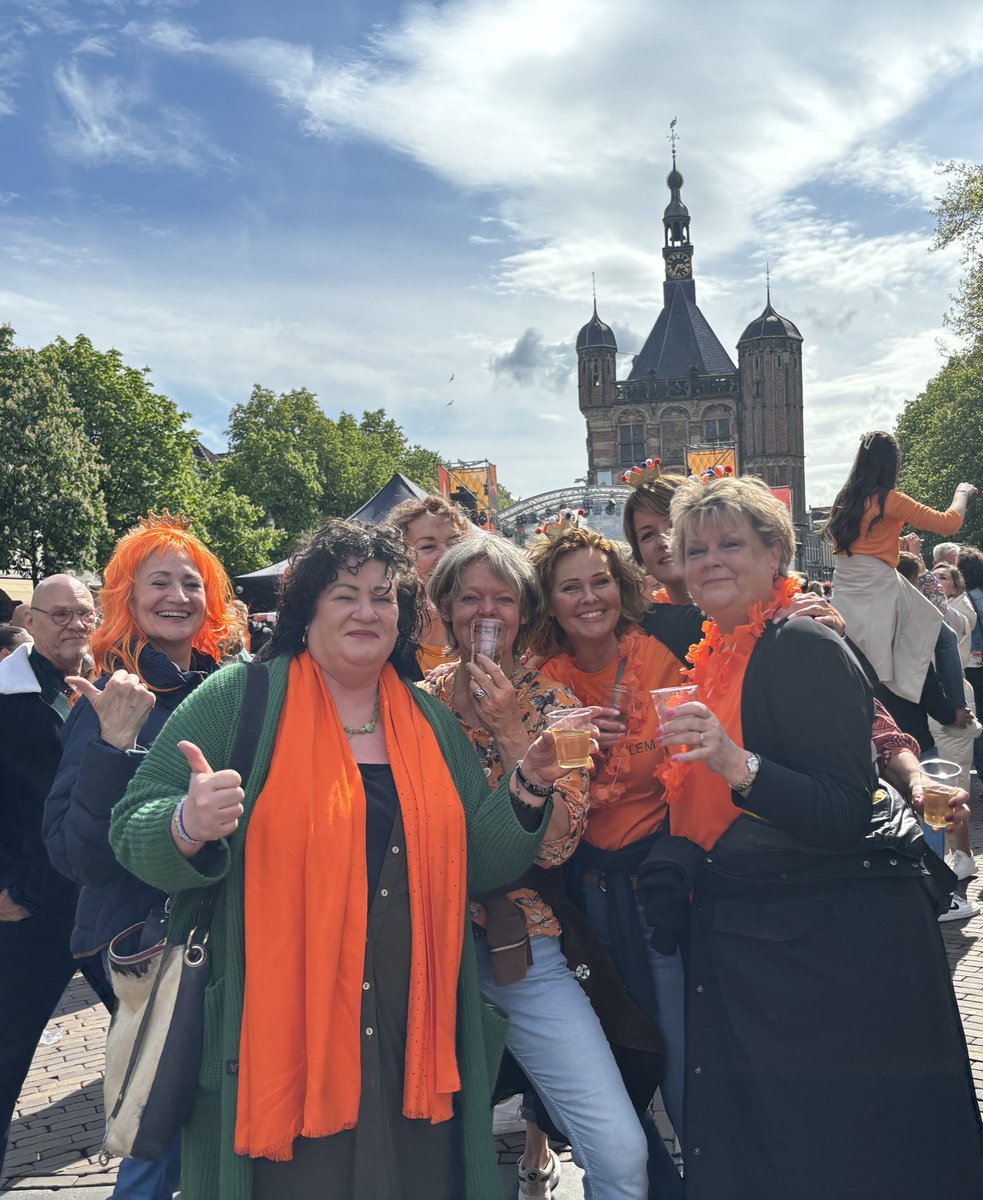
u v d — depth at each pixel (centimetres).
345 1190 187
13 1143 368
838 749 209
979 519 3331
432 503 417
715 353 7362
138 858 187
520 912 241
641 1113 259
